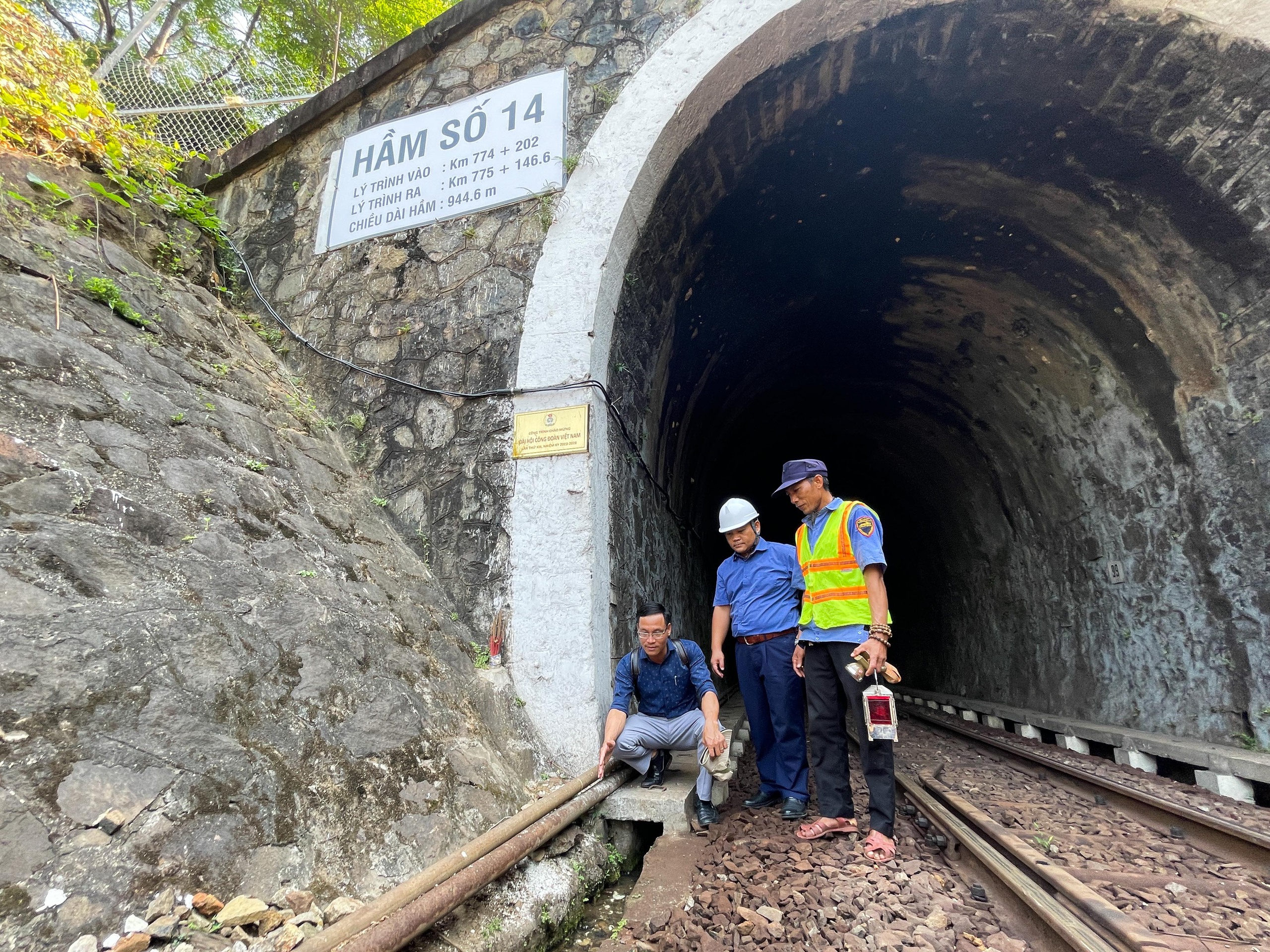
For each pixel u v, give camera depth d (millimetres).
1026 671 8516
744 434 10633
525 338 4348
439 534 4199
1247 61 3891
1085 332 6059
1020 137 4992
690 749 3678
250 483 3236
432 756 2717
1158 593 5891
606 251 4348
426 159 5156
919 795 3842
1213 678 5211
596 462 4078
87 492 2393
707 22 4555
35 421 2479
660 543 6090
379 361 4793
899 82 4781
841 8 4266
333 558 3314
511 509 4070
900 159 5445
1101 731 5930
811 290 7250
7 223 3209
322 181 5648
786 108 4855
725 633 4102
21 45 4066
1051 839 3219
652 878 2816
